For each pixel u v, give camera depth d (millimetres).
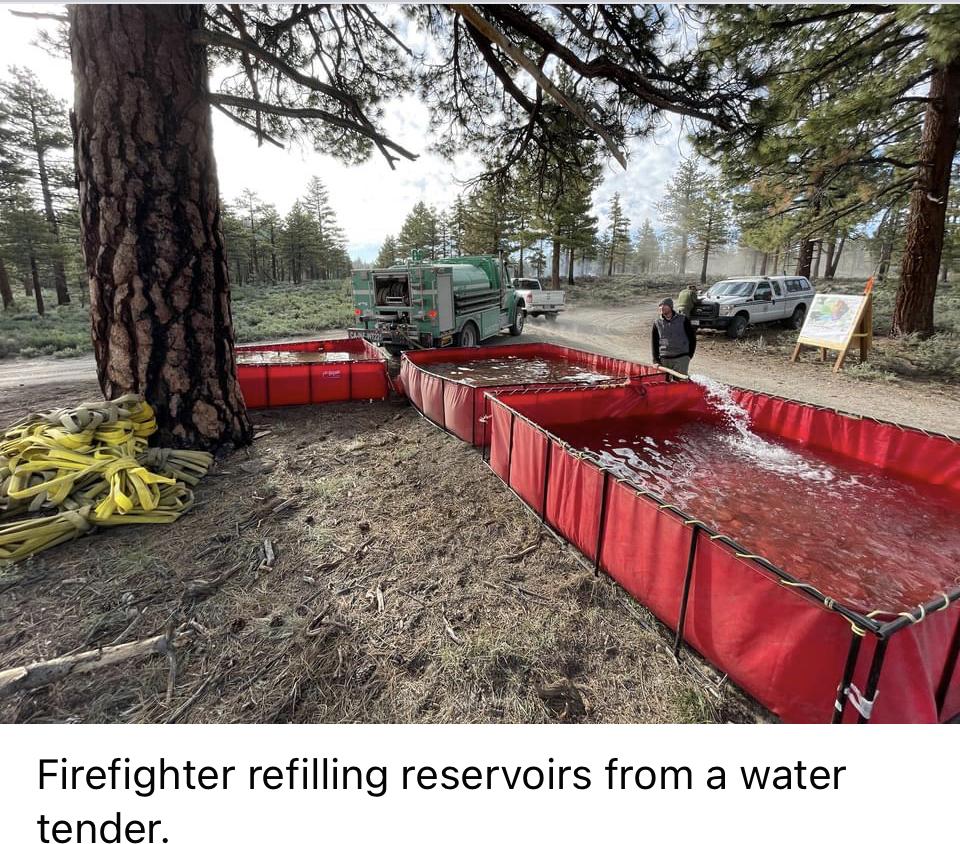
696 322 13977
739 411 5703
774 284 14766
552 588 2826
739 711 2043
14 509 3121
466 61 6090
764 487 4082
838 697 1723
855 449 4652
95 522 3223
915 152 12273
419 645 2367
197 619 2490
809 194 12094
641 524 2578
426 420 6172
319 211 78375
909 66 10391
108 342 4242
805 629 1814
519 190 7164
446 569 3000
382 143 5500
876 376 8977
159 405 4379
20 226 25391
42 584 2707
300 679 2145
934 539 3293
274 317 21000
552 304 18406
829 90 10852
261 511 3643
